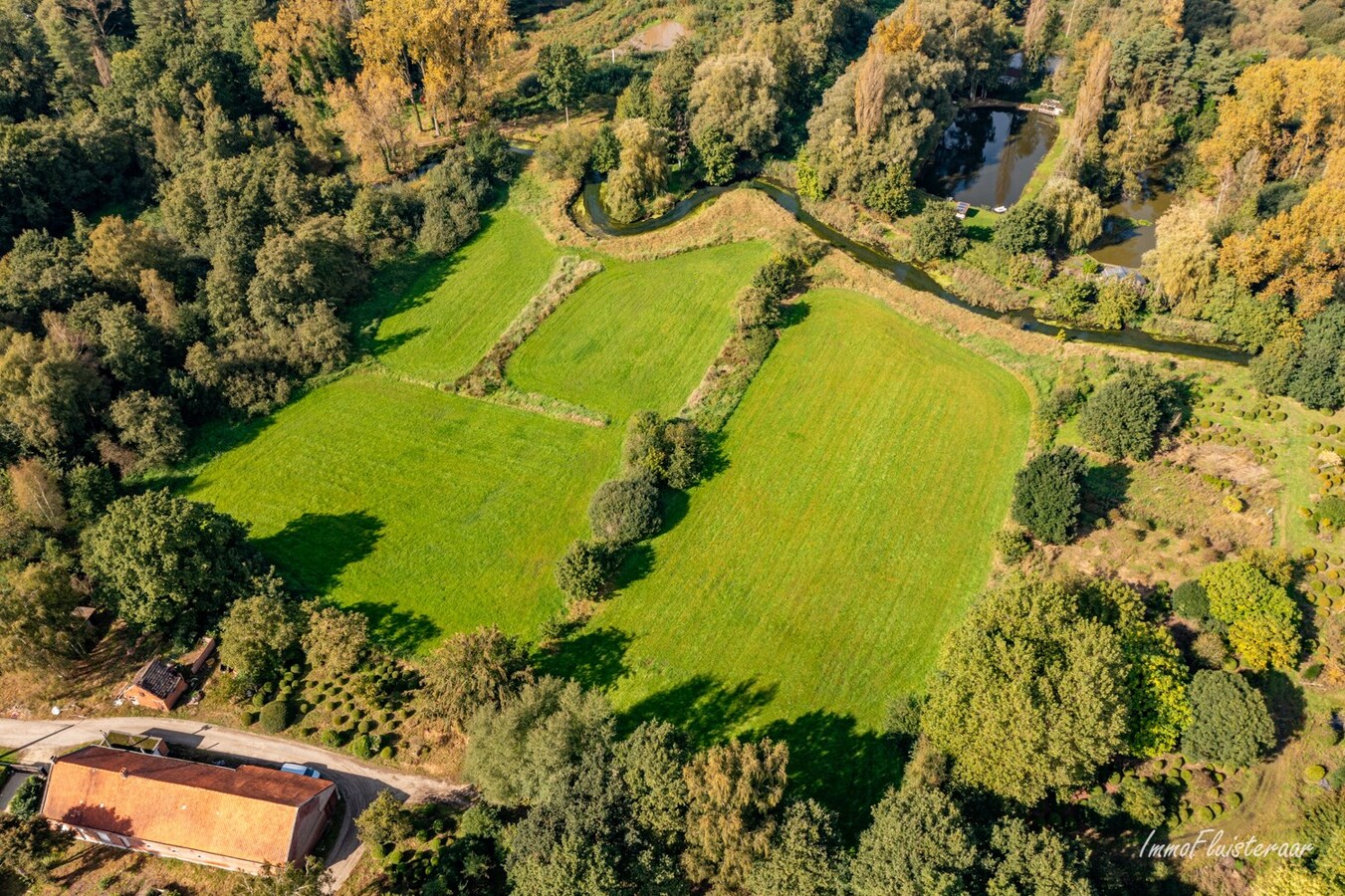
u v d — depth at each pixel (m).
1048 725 56.25
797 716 69.12
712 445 92.56
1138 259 115.88
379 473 91.19
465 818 60.69
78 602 75.12
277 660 73.12
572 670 72.94
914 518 84.19
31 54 141.25
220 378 97.25
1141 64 135.50
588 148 135.62
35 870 59.72
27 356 89.00
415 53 136.50
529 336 107.88
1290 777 63.06
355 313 112.00
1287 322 94.75
